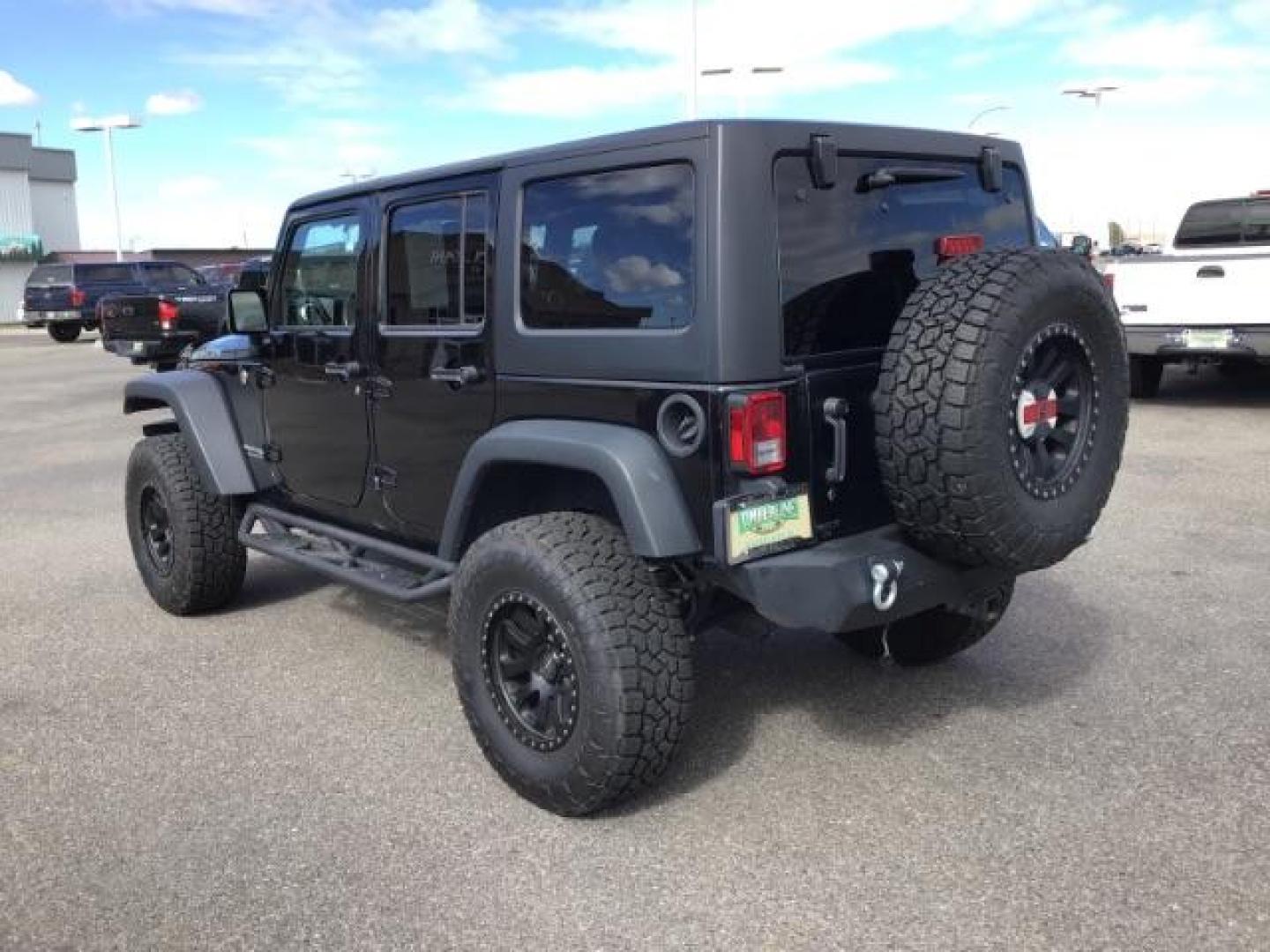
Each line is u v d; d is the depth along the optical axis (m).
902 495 3.24
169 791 3.76
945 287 3.20
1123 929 2.83
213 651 5.16
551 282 3.60
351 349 4.52
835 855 3.23
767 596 3.22
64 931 2.99
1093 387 3.41
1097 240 29.33
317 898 3.11
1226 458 8.57
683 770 3.78
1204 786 3.54
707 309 3.14
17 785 3.83
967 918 2.91
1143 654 4.67
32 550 7.15
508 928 2.95
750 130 3.15
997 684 4.42
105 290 27.77
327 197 4.59
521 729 3.54
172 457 5.51
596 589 3.27
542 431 3.53
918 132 3.72
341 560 4.73
